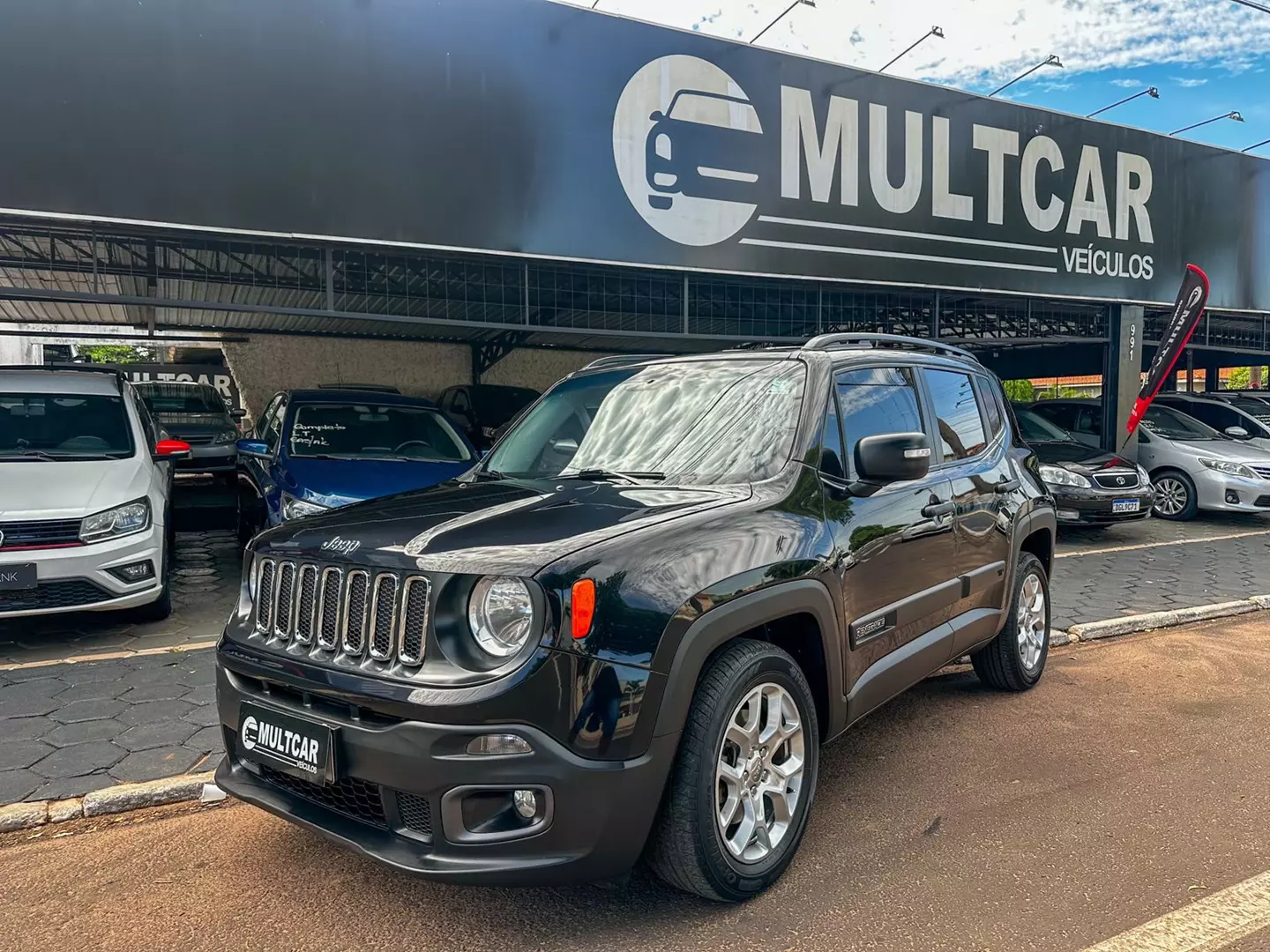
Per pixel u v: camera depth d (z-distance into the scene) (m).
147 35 6.70
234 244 7.86
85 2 6.52
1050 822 3.34
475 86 7.91
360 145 7.46
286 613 2.79
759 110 9.46
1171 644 5.98
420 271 8.78
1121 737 4.25
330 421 7.49
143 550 5.61
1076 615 6.53
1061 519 9.91
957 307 12.73
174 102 6.80
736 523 2.81
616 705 2.35
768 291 10.52
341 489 6.32
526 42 8.14
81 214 6.58
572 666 2.32
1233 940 2.55
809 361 3.56
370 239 7.55
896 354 4.07
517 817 2.37
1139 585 7.66
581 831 2.33
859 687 3.25
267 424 8.19
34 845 3.17
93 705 4.45
